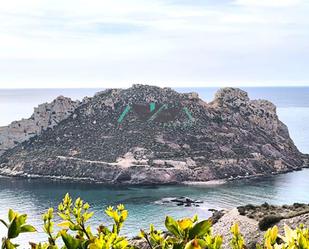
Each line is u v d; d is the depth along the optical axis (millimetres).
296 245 4398
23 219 4590
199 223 4461
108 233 5441
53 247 5004
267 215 70875
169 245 4555
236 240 5180
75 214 5637
